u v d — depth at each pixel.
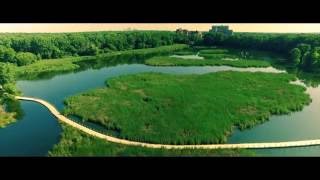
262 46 126.06
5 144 44.50
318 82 77.94
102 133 47.16
